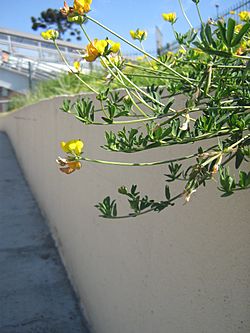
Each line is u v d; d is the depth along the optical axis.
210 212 1.35
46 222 5.62
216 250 1.33
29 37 15.85
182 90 1.48
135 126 1.93
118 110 1.52
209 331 1.38
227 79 1.25
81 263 3.38
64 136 3.99
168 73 1.58
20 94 17.48
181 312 1.58
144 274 1.96
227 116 1.08
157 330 1.82
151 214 1.85
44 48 14.17
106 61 1.35
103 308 2.72
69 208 3.88
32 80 13.31
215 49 0.93
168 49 2.71
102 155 2.59
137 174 2.00
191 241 1.48
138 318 2.05
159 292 1.79
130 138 1.11
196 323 1.46
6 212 6.39
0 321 3.27
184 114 1.14
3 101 22.73
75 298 3.57
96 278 2.89
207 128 1.04
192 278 1.48
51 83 7.21
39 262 4.35
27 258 4.48
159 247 1.77
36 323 3.22
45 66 12.98
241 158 1.02
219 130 1.05
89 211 3.04
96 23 1.26
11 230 5.48
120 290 2.34
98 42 1.26
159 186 1.74
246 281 1.18
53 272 4.10
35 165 7.08
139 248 2.01
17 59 17.98
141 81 2.60
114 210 1.23
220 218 1.30
